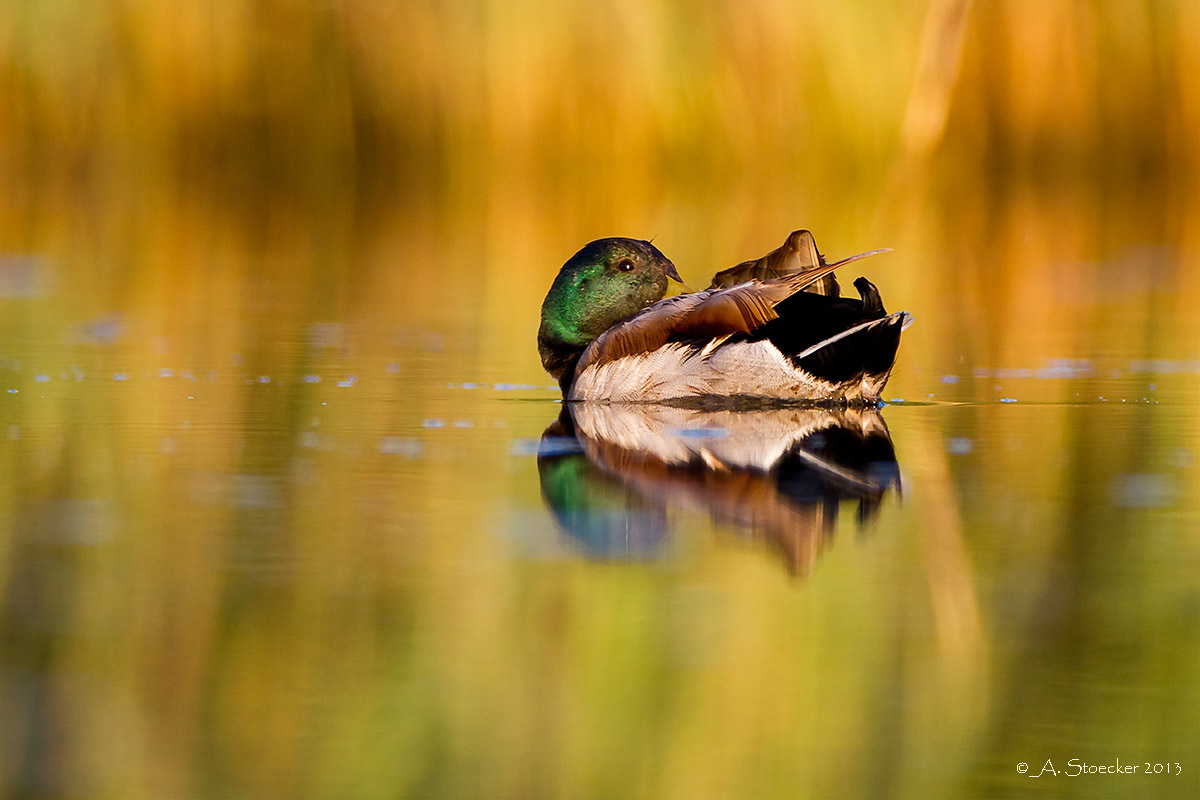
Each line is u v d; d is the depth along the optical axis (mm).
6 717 7777
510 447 14383
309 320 25156
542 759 7359
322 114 49125
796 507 11883
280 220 43188
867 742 7582
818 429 15445
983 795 7141
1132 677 8266
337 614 9188
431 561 10266
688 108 47125
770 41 46062
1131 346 22016
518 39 48000
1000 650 8617
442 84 48625
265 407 16734
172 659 8484
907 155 27016
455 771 7328
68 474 12977
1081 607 9281
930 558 10352
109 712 7832
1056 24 47125
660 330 17234
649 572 10039
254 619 9125
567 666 8398
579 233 39031
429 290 29734
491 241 38219
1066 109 47531
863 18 45531
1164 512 11586
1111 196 47281
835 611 9250
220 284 30516
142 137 49188
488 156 48375
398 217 43812
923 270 32594
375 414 16328
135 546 10602
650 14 47188
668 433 15203
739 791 7133
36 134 48969
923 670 8336
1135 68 47406
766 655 8531
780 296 16891
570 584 9758
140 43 48812
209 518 11422
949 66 25094
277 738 7543
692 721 7762
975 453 14039
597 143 47688
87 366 19859
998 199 47594
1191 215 43344
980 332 23688
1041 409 16641
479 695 8062
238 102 49188
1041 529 11102
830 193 46062
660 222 40156
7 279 30938
